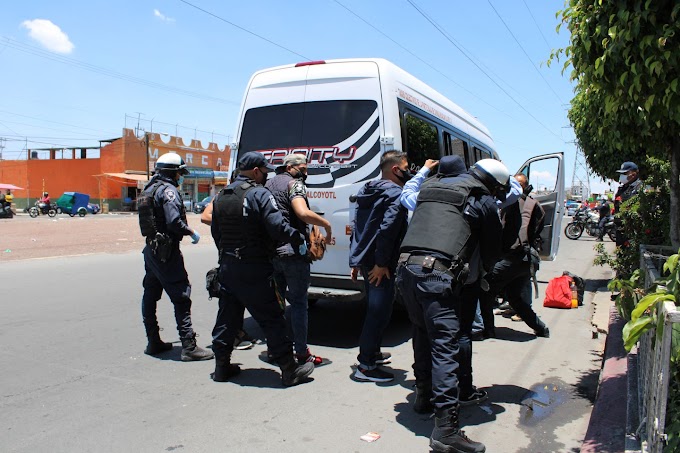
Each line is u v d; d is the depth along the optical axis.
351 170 5.67
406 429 3.67
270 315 4.39
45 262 11.58
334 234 5.73
